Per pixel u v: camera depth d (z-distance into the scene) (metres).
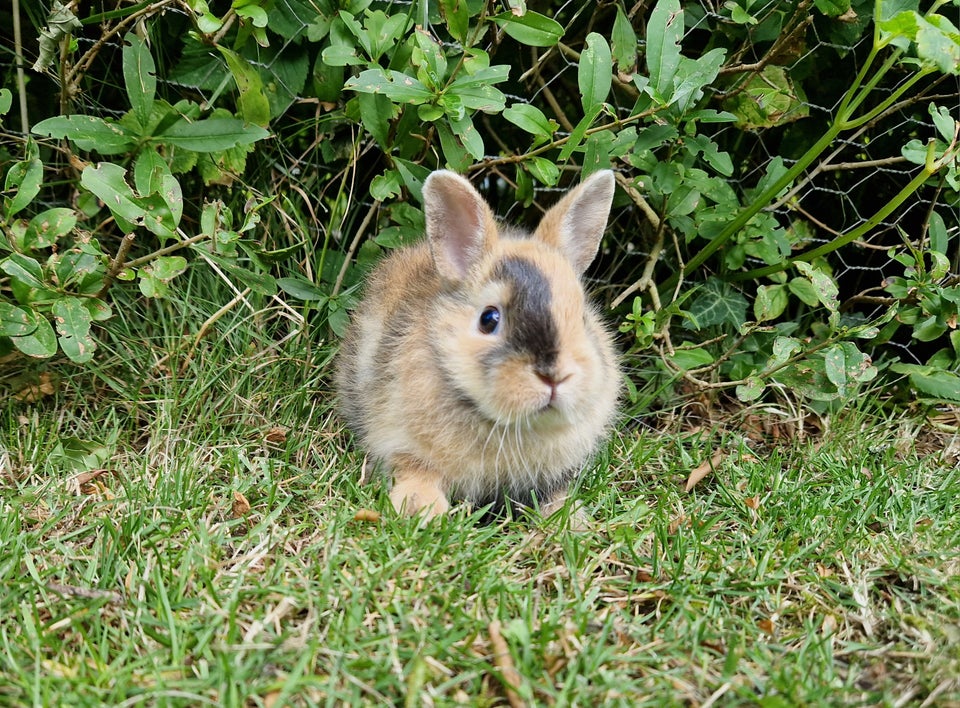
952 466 0.90
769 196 0.91
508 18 0.87
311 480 0.84
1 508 0.79
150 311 0.93
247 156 0.96
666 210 0.94
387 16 0.90
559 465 0.84
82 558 0.76
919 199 0.99
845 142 0.97
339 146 0.97
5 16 0.94
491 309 0.80
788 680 0.70
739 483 0.87
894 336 1.01
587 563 0.77
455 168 0.90
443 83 0.89
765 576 0.77
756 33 0.94
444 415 0.81
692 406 0.97
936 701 0.69
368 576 0.74
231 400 0.90
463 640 0.71
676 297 0.96
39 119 0.96
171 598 0.73
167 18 0.94
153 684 0.68
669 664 0.71
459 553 0.77
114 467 0.84
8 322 0.83
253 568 0.76
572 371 0.78
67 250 0.85
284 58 0.93
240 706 0.67
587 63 0.86
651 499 0.86
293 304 0.96
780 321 1.02
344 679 0.69
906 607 0.75
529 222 1.04
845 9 0.90
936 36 0.79
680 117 0.89
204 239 0.88
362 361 0.87
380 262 0.93
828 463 0.88
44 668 0.69
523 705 0.68
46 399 0.90
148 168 0.85
